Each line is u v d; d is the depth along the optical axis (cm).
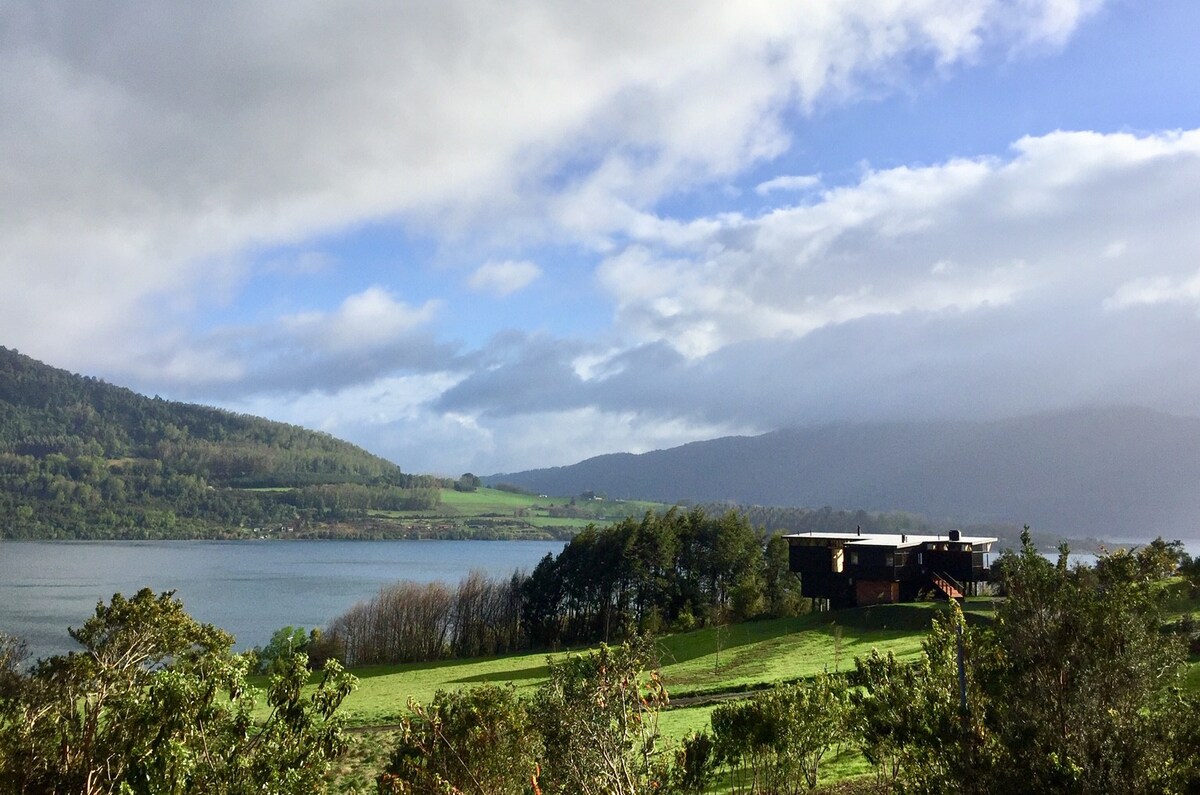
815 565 9088
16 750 1323
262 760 1266
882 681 2069
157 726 1251
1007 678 1358
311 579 17975
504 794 1631
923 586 8488
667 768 1898
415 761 1678
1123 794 1161
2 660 3088
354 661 9219
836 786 2633
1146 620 1356
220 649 1714
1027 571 1398
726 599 10631
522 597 10675
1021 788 1222
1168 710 1294
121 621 1728
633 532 10694
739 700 4569
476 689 1858
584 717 1509
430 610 9925
